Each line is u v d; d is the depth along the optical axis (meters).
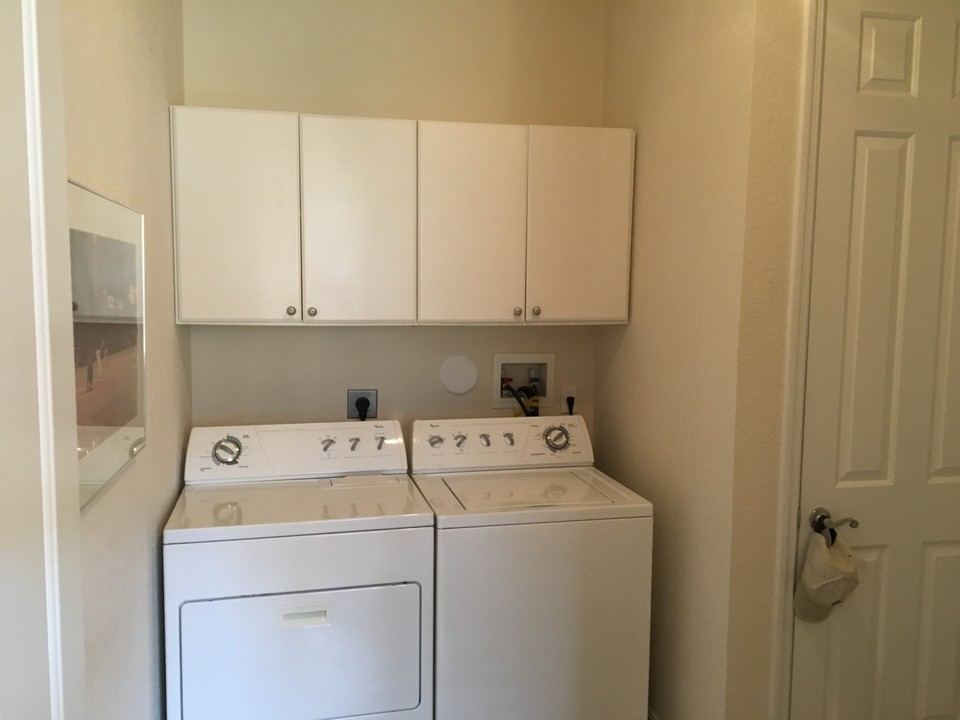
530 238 2.05
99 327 1.08
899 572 1.69
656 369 1.97
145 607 1.47
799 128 1.55
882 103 1.57
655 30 1.96
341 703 1.66
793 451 1.61
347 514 1.68
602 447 2.37
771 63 1.52
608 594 1.80
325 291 1.94
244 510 1.70
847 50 1.55
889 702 1.71
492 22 2.27
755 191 1.54
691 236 1.77
